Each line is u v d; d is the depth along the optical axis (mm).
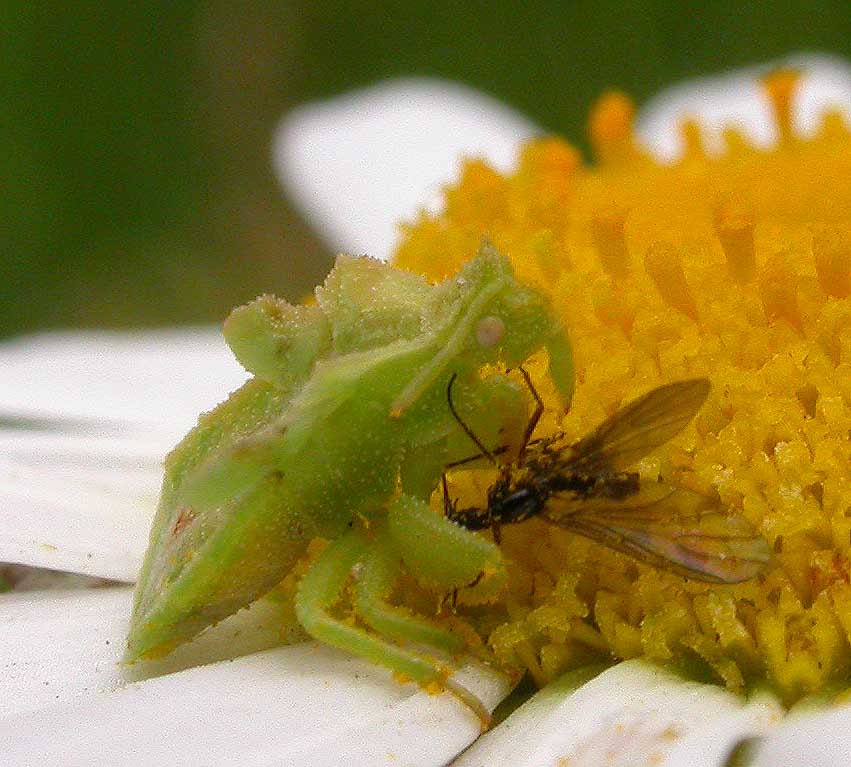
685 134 45
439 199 54
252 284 71
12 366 50
